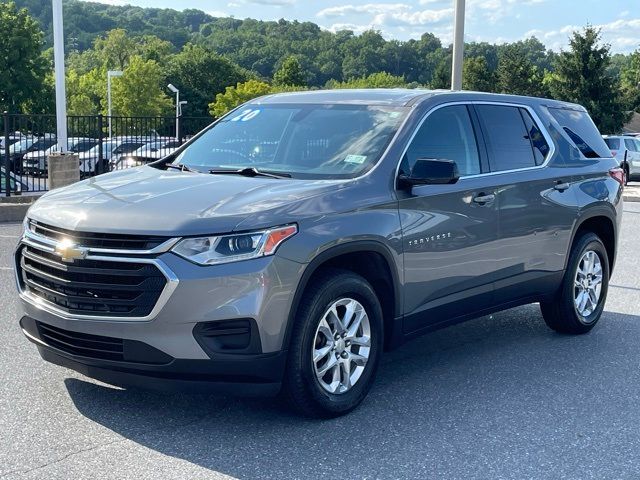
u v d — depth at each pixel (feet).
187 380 13.75
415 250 16.49
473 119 19.07
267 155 17.65
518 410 16.19
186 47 451.53
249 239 13.71
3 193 53.67
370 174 16.10
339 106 18.52
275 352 13.99
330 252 14.62
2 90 204.74
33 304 14.83
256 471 13.05
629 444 14.58
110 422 14.93
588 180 22.04
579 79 156.76
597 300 22.76
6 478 12.57
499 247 18.81
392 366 19.07
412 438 14.58
